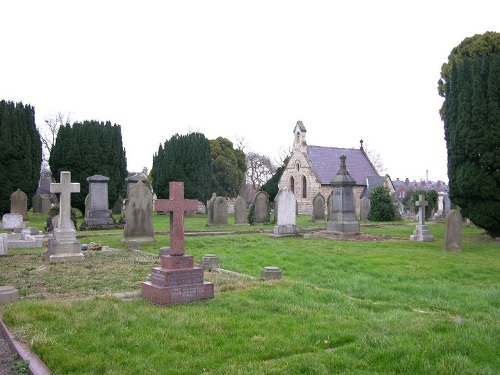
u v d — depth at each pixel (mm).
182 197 8414
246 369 4977
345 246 17734
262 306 7699
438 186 105000
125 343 5730
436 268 12500
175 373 4922
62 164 35031
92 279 10508
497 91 19391
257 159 84562
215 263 12039
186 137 44750
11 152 32188
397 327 6555
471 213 20531
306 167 52188
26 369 5172
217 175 59375
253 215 30203
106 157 35594
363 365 5195
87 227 25281
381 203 36094
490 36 30578
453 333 6297
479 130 19469
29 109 34188
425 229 20141
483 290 9828
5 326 6547
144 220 18344
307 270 12258
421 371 5023
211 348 5668
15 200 30422
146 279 10258
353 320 7016
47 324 6473
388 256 14672
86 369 4977
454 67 21250
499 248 17438
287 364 5129
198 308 7504
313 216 34281
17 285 9781
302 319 6988
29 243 17219
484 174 19578
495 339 6078
